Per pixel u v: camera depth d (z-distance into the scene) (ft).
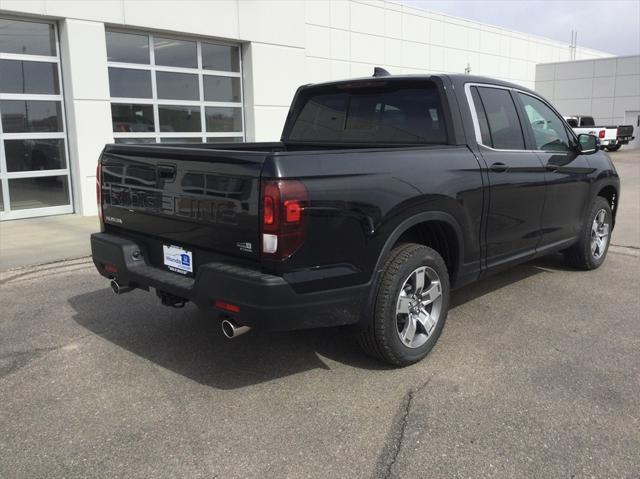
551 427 10.11
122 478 8.82
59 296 17.87
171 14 35.86
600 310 16.28
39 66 31.83
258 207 9.97
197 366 12.70
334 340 14.08
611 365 12.62
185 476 8.85
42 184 32.68
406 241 13.46
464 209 13.20
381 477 8.79
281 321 10.14
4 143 30.96
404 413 10.61
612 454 9.32
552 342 13.93
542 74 103.09
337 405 10.94
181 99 38.32
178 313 16.17
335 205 10.48
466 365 12.63
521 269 20.72
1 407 10.95
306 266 10.26
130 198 12.94
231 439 9.84
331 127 16.24
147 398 11.28
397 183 11.59
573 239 18.84
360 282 11.14
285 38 42.45
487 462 9.13
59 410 10.83
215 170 10.69
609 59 104.53
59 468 9.06
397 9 63.10
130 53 35.32
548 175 16.38
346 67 57.93
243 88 41.68
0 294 18.11
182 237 11.68
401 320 12.34
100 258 13.50
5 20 30.25
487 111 14.75
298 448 9.55
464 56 77.92
